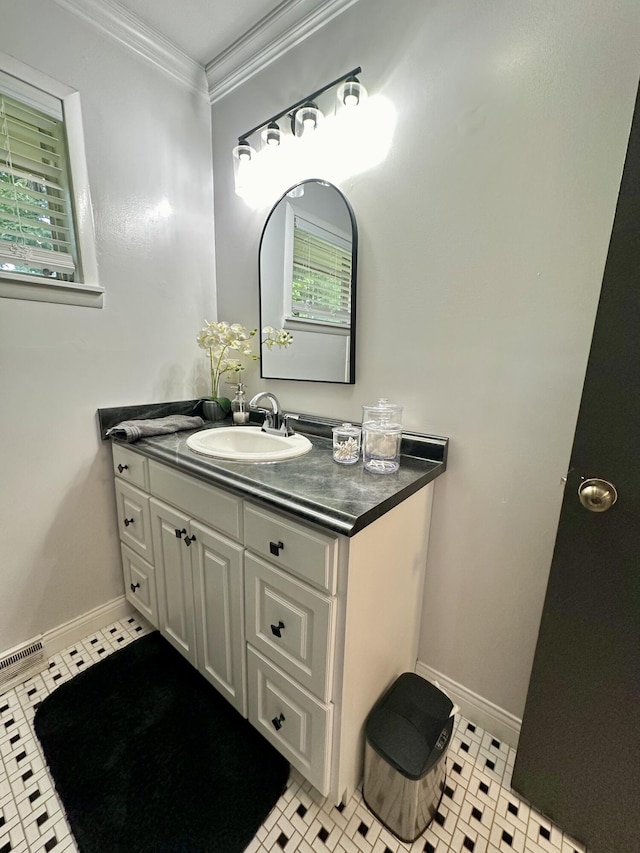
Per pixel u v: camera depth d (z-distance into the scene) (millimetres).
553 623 865
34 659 1353
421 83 1040
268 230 1479
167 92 1469
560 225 888
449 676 1262
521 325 971
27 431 1263
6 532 1266
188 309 1654
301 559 842
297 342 1459
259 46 1362
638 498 728
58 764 1050
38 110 1203
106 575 1558
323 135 1254
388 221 1154
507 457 1041
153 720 1179
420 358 1155
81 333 1342
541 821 949
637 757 793
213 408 1660
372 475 1017
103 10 1239
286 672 939
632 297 682
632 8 755
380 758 896
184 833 907
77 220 1308
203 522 1108
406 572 1071
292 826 928
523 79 890
